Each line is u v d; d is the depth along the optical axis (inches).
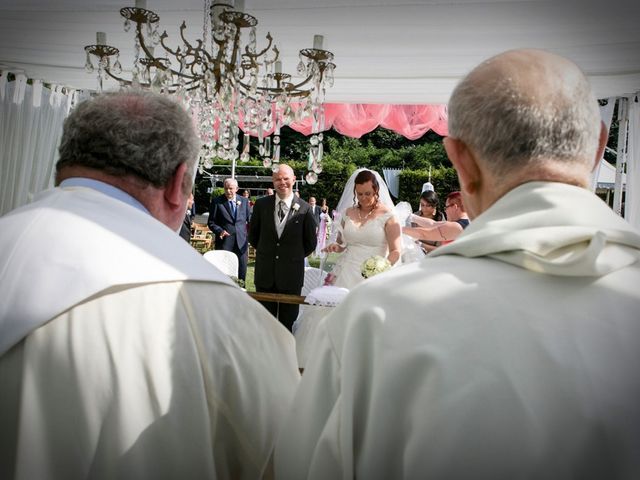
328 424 26.1
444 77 172.4
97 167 35.7
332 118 235.8
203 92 121.5
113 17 127.4
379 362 24.1
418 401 22.5
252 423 34.3
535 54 27.6
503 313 22.7
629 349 21.7
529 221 24.6
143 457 29.8
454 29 123.6
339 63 161.0
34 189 204.2
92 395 29.4
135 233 33.7
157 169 35.9
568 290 23.4
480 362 22.0
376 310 25.3
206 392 32.9
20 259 31.0
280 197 186.1
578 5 104.4
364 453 24.3
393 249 146.0
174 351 31.7
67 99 215.5
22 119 197.6
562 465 20.6
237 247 281.9
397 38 132.9
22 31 141.4
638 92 173.2
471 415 21.3
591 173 26.9
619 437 20.6
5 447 28.7
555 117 25.4
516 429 21.0
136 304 31.7
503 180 26.6
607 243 24.5
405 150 1091.9
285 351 40.0
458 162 28.8
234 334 35.3
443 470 21.2
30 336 29.2
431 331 23.2
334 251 153.6
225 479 34.1
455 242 27.2
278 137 128.8
